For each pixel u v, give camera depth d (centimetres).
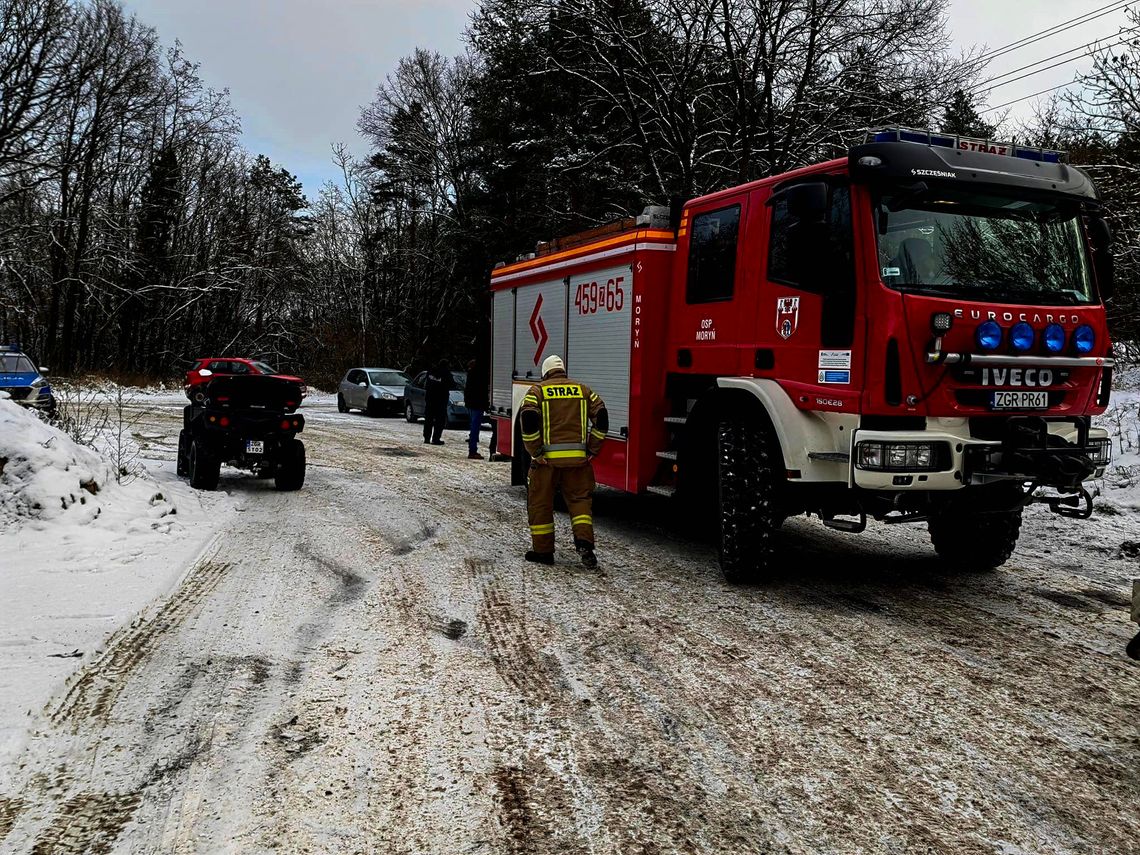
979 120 2116
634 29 2320
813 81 2261
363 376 2577
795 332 588
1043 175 580
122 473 882
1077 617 559
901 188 541
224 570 654
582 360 861
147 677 429
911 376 523
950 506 567
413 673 443
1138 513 855
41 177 3331
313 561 691
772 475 617
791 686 435
